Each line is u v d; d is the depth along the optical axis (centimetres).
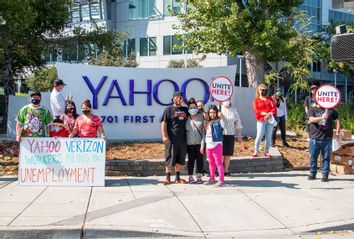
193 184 1033
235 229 712
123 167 1139
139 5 5291
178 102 1012
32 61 2595
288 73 3606
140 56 5281
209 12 1625
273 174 1180
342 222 741
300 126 2088
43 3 2298
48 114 1031
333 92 1054
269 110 1233
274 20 1628
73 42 2430
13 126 1728
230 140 1109
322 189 986
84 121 1023
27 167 996
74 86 1512
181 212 791
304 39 3159
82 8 5384
